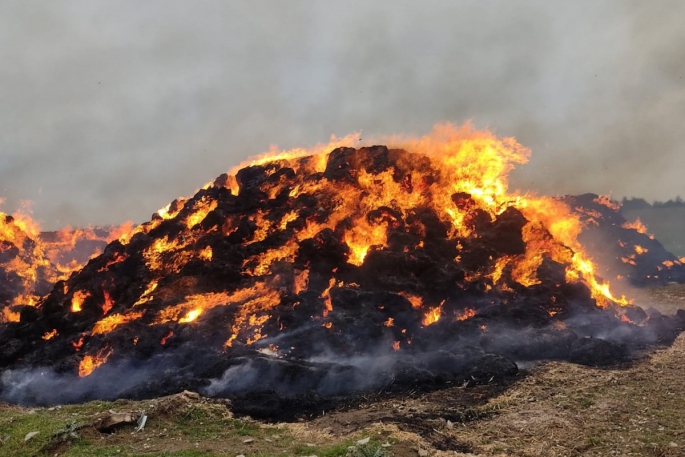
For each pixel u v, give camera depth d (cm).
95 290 3188
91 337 2798
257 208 3697
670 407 1808
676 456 1450
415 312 2800
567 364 2350
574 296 3153
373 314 2758
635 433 1620
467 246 3359
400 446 1467
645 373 2203
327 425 1795
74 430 1578
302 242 3162
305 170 4197
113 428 1645
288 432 1698
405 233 3309
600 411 1809
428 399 2019
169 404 1802
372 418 1816
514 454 1520
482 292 3041
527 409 1869
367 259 3089
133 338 2670
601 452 1516
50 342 2916
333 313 2734
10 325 3086
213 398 2033
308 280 2994
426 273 3077
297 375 2223
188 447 1511
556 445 1576
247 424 1766
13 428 1703
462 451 1537
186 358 2511
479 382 2191
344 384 2184
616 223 6744
